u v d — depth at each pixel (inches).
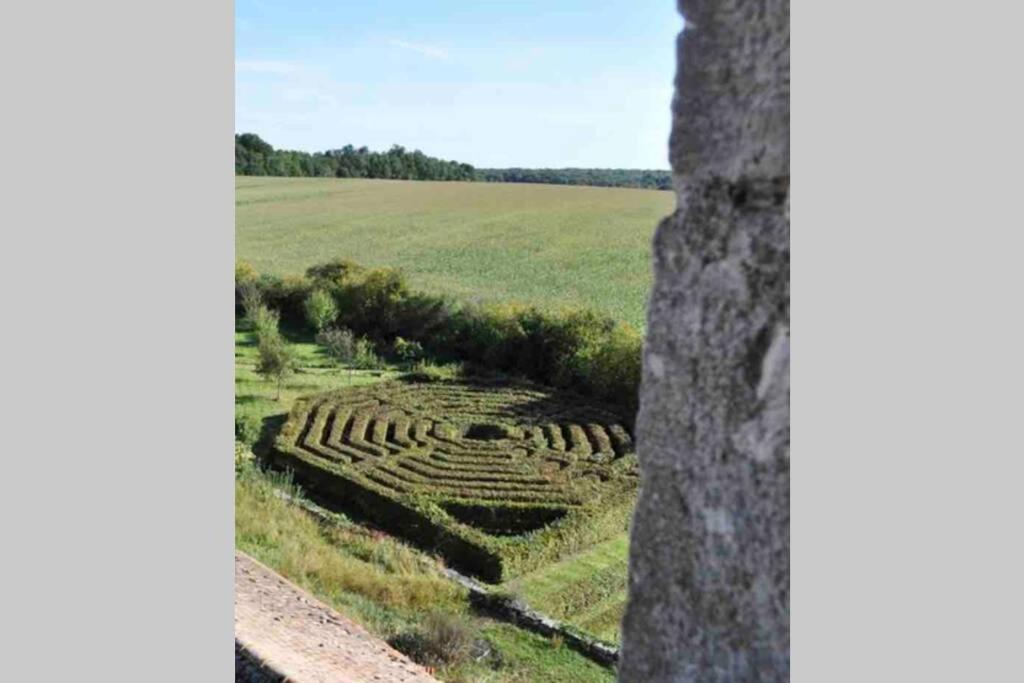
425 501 832.9
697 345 146.6
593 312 1296.8
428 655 564.7
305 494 901.2
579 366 1206.3
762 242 139.3
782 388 137.6
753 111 139.4
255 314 1496.1
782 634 138.3
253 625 496.4
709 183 145.3
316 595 624.4
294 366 1300.4
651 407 153.1
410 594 666.2
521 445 1005.2
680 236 148.8
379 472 905.5
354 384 1251.2
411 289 1537.9
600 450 992.9
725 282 143.5
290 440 998.4
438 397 1171.9
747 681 142.1
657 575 153.2
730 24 142.3
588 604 721.0
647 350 153.2
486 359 1311.5
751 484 141.0
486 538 768.3
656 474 152.9
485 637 617.3
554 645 611.8
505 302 1418.6
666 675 152.0
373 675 481.1
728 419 143.3
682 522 149.5
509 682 558.3
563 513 823.1
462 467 926.4
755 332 140.2
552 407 1134.4
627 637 157.6
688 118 147.6
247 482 843.4
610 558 784.3
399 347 1379.2
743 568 142.2
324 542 750.5
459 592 677.3
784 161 136.6
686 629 149.3
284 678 433.7
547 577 744.3
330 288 1535.4
